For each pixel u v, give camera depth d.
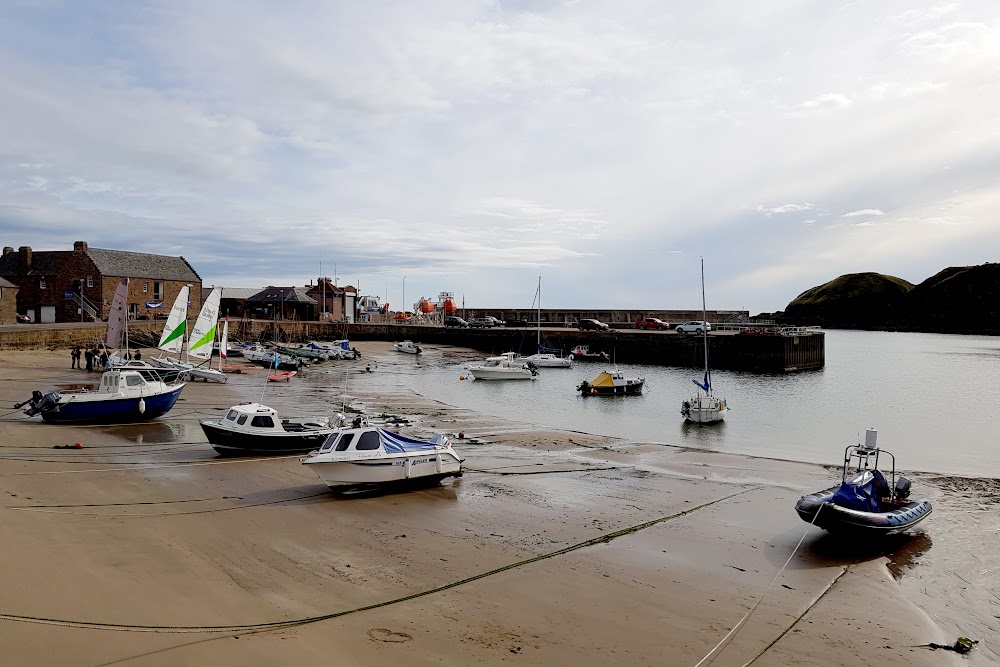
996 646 10.30
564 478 20.47
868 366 74.19
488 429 30.31
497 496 17.94
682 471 22.14
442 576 12.01
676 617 10.71
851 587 12.30
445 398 44.12
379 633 9.56
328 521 15.02
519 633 9.85
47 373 41.41
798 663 9.40
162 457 20.98
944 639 10.40
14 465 18.62
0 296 63.47
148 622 9.29
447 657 8.97
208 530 13.86
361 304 132.12
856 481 15.09
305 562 12.35
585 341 81.19
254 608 10.11
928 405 43.50
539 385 53.03
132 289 72.62
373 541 13.79
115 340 44.06
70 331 57.62
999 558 14.21
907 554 14.35
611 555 13.55
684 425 34.94
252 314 102.56
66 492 16.12
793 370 67.69
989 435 32.81
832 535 15.23
